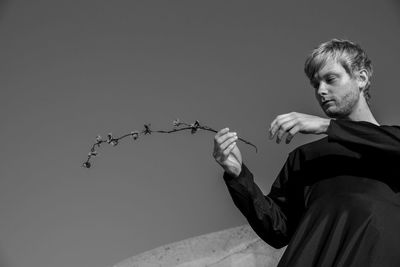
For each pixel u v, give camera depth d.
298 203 1.67
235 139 1.58
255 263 3.10
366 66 1.62
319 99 1.60
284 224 1.67
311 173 1.62
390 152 1.44
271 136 1.47
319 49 1.61
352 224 1.45
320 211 1.51
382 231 1.44
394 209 1.47
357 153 1.57
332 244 1.44
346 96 1.58
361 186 1.50
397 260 1.42
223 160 1.59
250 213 1.64
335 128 1.46
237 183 1.62
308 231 1.50
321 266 1.42
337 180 1.54
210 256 3.20
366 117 1.60
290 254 1.48
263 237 1.68
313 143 1.68
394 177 1.51
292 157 1.71
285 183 1.70
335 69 1.58
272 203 1.67
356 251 1.41
